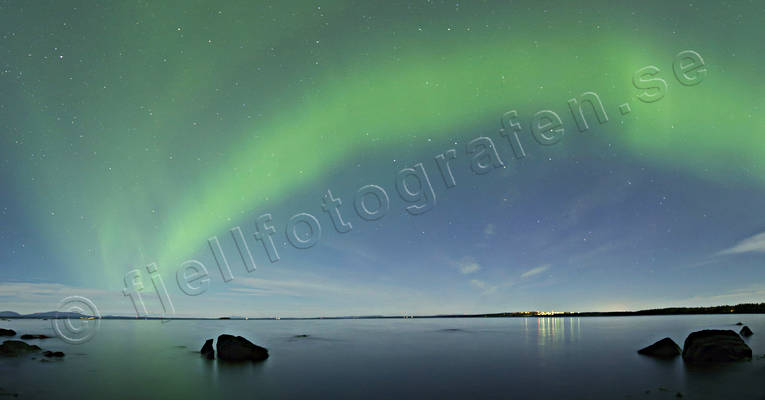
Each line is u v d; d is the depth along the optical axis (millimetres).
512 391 8969
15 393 9031
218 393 9070
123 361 14414
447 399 8359
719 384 9148
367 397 8625
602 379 10078
